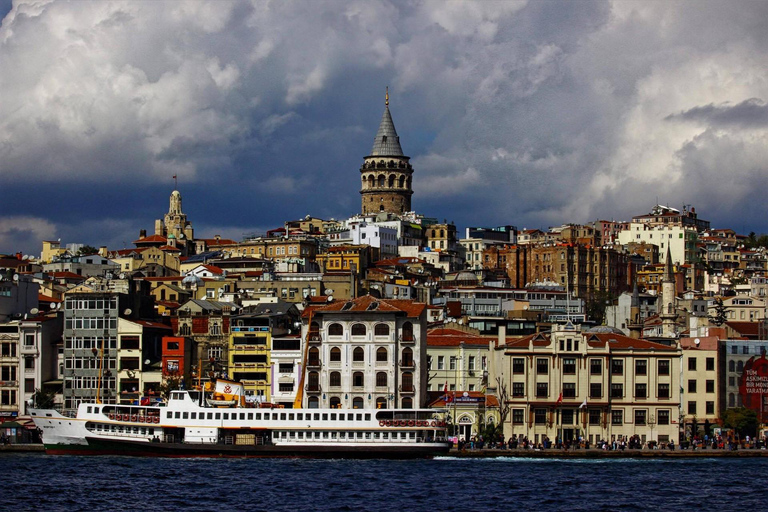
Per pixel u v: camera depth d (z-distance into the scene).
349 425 191.12
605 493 164.62
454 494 161.62
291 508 151.75
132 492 161.12
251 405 199.38
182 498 157.50
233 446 191.62
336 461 189.62
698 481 175.25
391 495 160.25
